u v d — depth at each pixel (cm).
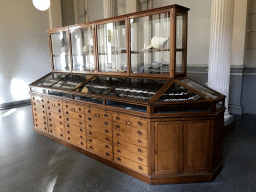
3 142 449
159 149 280
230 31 410
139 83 328
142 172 297
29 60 798
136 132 293
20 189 287
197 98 275
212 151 286
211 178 292
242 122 569
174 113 269
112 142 332
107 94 330
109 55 380
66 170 333
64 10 882
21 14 761
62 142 434
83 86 385
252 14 543
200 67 627
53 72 505
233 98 589
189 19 630
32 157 379
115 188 283
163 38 307
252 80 565
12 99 768
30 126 554
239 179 299
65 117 414
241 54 552
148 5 688
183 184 288
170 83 297
